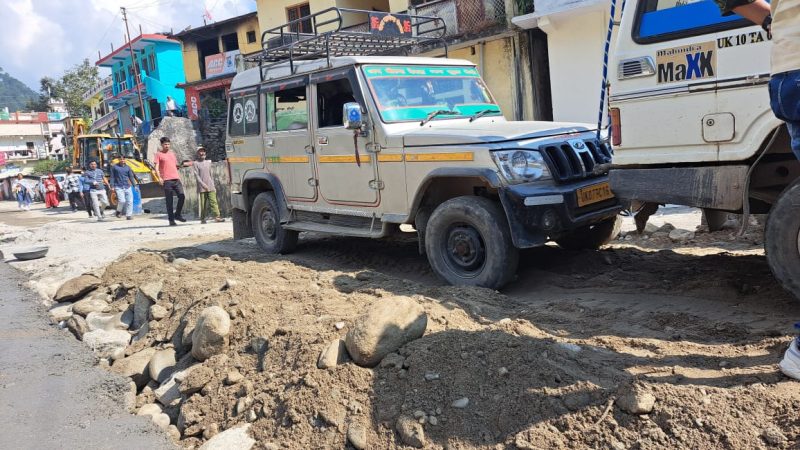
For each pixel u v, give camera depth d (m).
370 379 3.58
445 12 16.95
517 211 4.93
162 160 13.57
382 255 7.30
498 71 16.75
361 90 6.11
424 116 6.25
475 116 6.53
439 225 5.47
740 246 6.18
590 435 2.86
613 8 4.34
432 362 3.54
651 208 4.76
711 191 4.01
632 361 3.40
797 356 2.92
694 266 5.47
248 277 6.06
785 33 2.79
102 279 7.44
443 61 6.82
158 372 4.81
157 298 6.11
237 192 8.38
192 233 11.63
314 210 7.02
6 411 4.22
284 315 4.68
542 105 16.58
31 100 82.69
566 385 3.14
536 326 4.21
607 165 4.58
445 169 5.32
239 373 4.16
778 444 2.57
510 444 2.93
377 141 5.98
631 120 4.30
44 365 5.09
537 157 5.12
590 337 3.94
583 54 14.38
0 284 8.45
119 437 3.78
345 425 3.31
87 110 62.22
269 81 7.50
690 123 4.01
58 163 55.88
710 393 2.89
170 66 38.19
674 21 4.01
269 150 7.61
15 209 31.38
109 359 5.32
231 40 31.36
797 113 2.78
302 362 3.87
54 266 9.33
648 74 4.16
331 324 4.25
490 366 3.40
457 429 3.09
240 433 3.53
